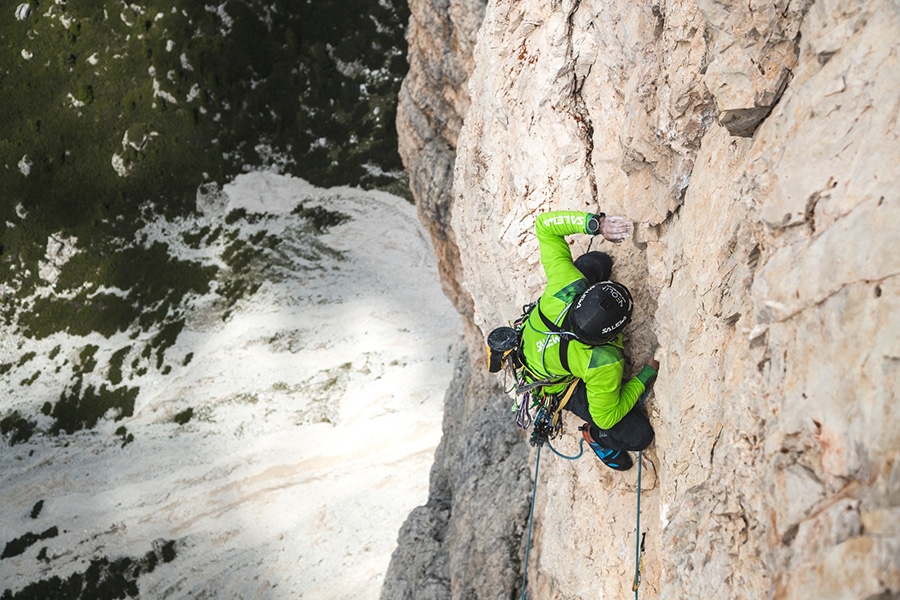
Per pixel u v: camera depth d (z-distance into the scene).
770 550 2.80
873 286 2.51
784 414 2.83
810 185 2.87
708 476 3.80
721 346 3.76
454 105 13.45
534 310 5.07
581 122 5.69
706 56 3.89
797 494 2.67
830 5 2.98
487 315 8.13
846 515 2.38
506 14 6.21
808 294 2.79
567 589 6.28
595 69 5.50
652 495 5.20
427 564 13.94
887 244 2.48
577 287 4.87
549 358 4.80
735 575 3.21
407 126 14.89
